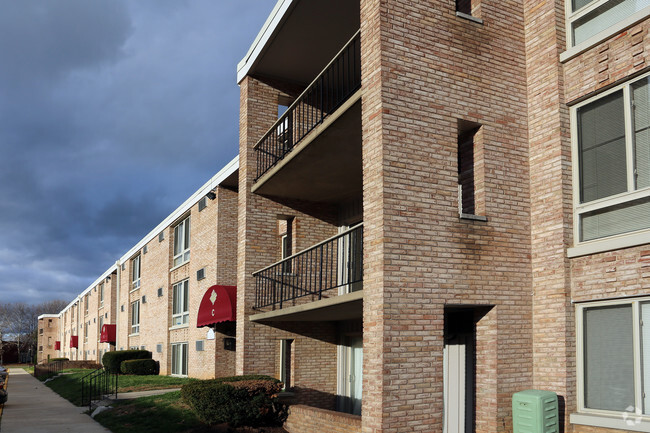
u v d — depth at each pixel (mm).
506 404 10977
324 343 17359
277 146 17734
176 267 30219
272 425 13992
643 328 9672
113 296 48812
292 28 15438
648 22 9977
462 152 12109
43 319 96125
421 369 10320
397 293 10305
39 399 24875
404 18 11211
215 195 24516
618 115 10500
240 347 16719
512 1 12492
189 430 14055
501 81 12039
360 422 10969
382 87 10750
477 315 11492
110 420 16891
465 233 11109
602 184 10695
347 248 17766
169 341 30609
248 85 18000
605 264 10336
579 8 11555
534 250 11625
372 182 10789
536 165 11812
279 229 19031
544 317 11242
